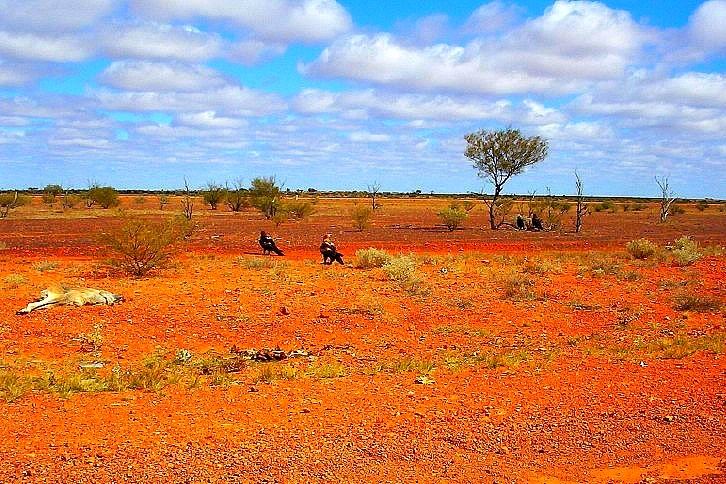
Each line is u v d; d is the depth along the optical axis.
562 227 53.03
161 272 21.55
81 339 12.61
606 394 9.71
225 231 43.75
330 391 9.72
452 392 9.77
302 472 6.73
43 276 20.25
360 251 25.08
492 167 49.59
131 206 85.38
